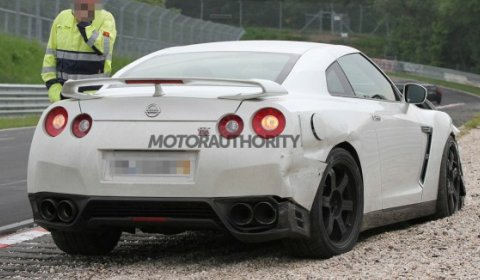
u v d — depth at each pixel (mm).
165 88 9297
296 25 154625
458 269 8570
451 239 10281
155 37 74500
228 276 8531
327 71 10055
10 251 10531
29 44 63562
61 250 10031
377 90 11078
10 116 42688
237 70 9789
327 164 9117
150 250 10445
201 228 8750
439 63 148625
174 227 8844
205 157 8516
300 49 10305
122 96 8891
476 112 59562
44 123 9203
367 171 9992
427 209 11742
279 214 8570
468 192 15477
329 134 9156
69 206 9008
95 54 12453
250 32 149750
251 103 8633
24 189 17406
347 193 9633
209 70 9898
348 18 155750
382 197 10414
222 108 8633
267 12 153875
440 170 12023
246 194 8492
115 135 8766
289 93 9203
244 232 8633
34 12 63938
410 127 11250
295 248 9117
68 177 8906
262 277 8414
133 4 70938
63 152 8930
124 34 70000
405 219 11188
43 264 9656
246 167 8469
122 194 8703
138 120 8773
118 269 9242
